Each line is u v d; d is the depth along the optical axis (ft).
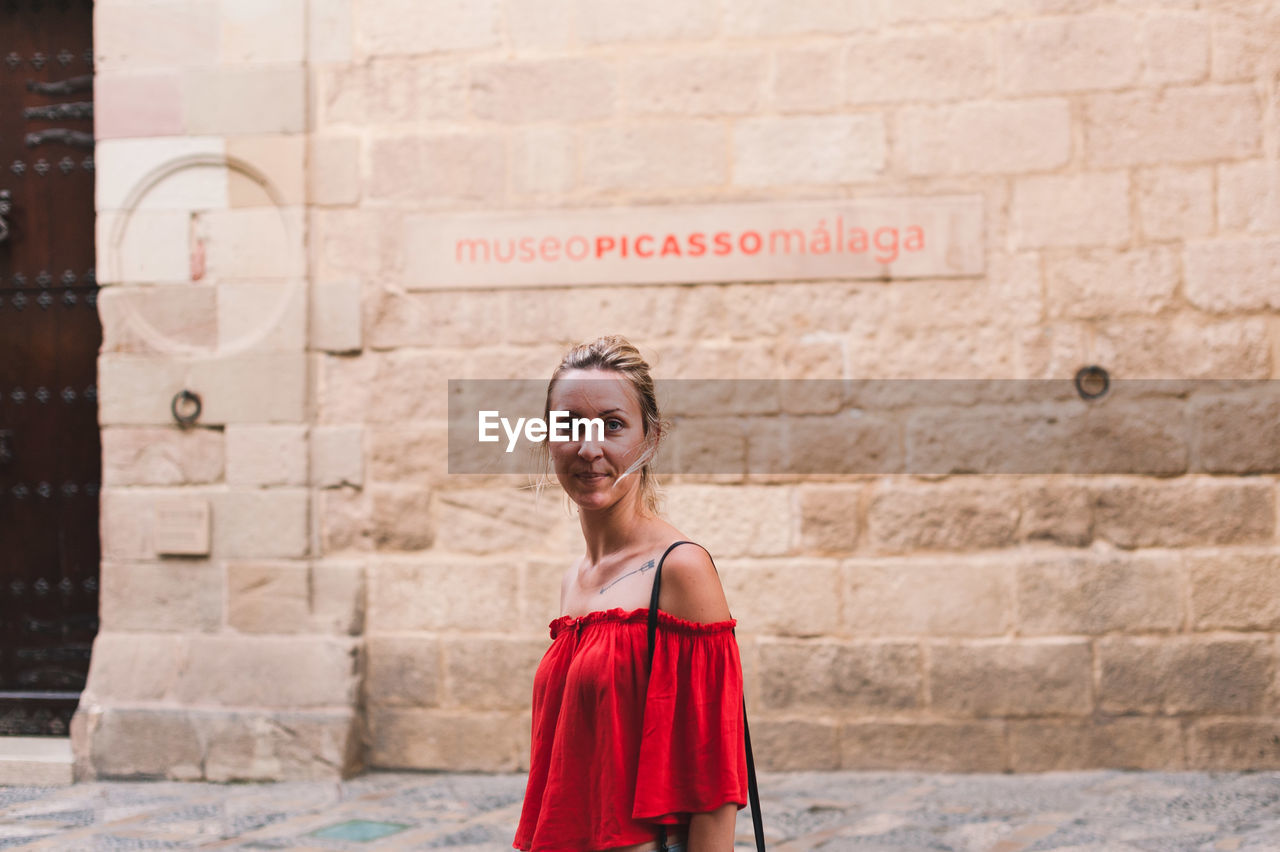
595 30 18.33
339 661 17.93
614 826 5.70
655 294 18.15
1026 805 15.34
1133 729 17.10
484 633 18.19
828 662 17.56
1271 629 17.03
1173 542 17.25
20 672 19.51
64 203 19.77
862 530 17.69
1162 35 17.43
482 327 18.45
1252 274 17.24
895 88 17.79
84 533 19.70
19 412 19.71
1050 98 17.57
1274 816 14.40
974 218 17.63
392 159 18.62
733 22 18.08
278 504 18.42
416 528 18.39
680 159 18.15
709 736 5.75
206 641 18.24
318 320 18.63
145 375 18.69
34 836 14.73
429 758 18.11
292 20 18.71
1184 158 17.37
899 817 14.93
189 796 16.83
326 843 14.23
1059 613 17.29
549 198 18.39
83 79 19.83
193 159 18.76
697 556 6.03
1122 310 17.43
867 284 17.81
